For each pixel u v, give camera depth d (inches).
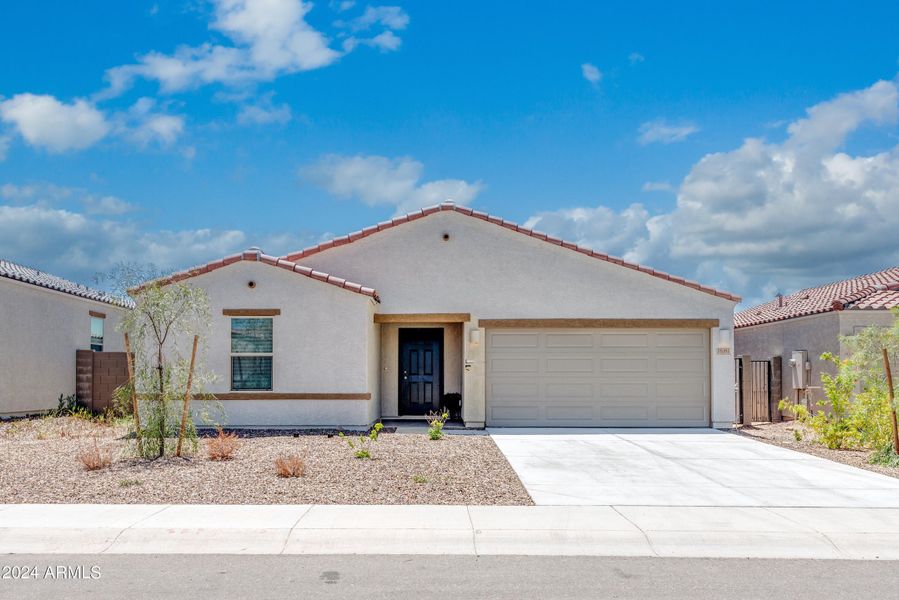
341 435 581.6
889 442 526.3
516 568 273.4
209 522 324.8
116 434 648.4
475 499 376.5
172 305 503.2
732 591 248.8
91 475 431.5
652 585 254.2
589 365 716.7
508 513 346.0
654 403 713.6
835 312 755.4
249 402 655.8
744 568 277.0
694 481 433.7
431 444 574.6
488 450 549.6
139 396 501.0
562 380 715.4
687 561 285.4
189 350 652.1
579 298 711.1
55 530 311.7
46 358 862.5
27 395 825.5
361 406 655.1
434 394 767.7
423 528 317.7
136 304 520.1
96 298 964.0
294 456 493.0
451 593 243.9
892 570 276.5
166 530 312.0
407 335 773.3
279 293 660.7
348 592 244.7
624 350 717.3
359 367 656.4
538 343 717.9
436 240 717.3
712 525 328.5
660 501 376.5
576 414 713.6
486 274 713.6
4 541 304.2
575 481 429.7
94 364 913.5
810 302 923.4
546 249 714.8
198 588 248.8
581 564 279.9
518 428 701.9
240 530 312.2
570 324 709.3
